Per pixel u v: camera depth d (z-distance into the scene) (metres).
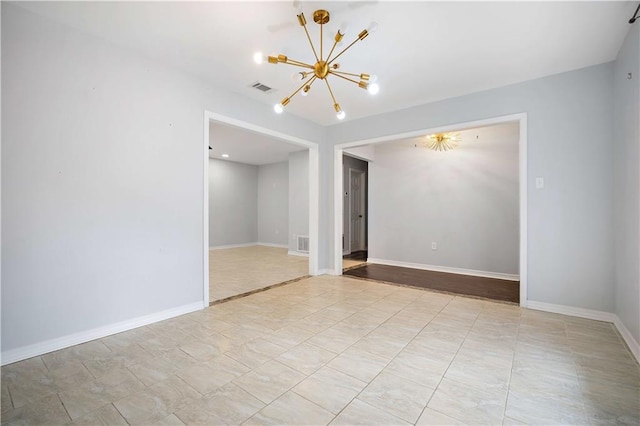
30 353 2.14
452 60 2.80
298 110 4.21
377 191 6.04
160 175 2.88
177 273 3.02
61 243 2.29
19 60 2.10
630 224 2.38
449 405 1.62
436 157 5.36
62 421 1.50
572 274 3.01
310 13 2.14
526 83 3.23
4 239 2.04
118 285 2.60
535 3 2.02
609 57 2.74
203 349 2.28
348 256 6.96
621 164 2.59
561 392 1.74
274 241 8.71
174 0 2.01
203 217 3.24
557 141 3.07
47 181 2.22
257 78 3.21
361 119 4.58
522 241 3.26
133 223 2.70
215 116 3.34
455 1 2.00
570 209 3.02
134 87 2.69
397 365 2.04
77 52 2.36
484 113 3.48
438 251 5.34
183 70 3.04
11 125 2.07
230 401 1.66
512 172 4.69
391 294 3.77
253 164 8.92
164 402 1.65
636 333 2.20
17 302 2.09
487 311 3.14
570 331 2.62
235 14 2.16
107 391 1.74
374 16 2.16
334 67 2.38
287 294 3.77
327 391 1.75
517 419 1.52
